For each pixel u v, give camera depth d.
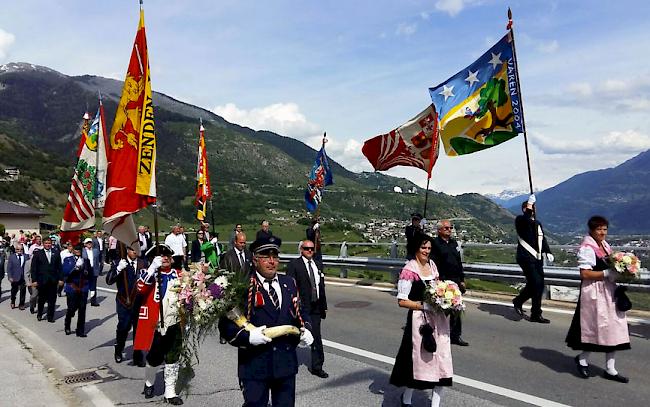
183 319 5.64
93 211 9.41
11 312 14.00
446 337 5.51
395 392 6.56
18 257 14.45
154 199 6.64
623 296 6.69
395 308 12.02
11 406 6.04
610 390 6.43
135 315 6.83
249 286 4.47
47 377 7.32
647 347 8.23
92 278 14.31
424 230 8.88
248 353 4.42
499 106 10.62
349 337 9.48
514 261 13.02
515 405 5.99
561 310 11.05
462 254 13.64
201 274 5.33
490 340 8.88
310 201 13.48
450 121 10.76
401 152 10.96
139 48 6.66
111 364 8.32
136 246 6.85
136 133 6.66
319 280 7.44
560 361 7.66
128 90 6.67
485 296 12.62
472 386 6.65
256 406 4.32
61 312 13.80
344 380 7.09
